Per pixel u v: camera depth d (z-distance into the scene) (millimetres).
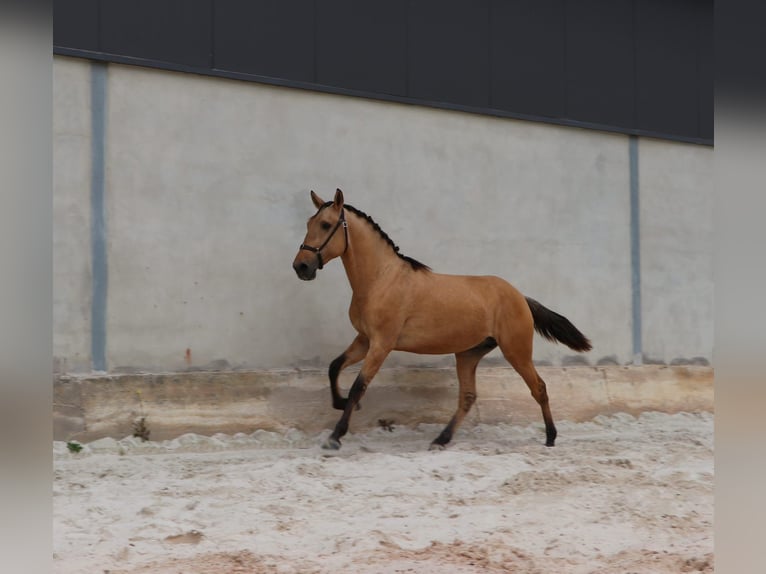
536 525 4863
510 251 9797
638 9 11055
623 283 10625
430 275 7836
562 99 10336
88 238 7473
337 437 7371
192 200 7988
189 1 8062
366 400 8492
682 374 10820
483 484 6000
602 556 4254
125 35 7715
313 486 5762
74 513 4875
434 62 9438
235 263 8164
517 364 8086
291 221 8477
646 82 11055
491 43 9867
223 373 7887
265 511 5066
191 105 8039
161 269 7801
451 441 8242
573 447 7992
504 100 9898
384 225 9016
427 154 9328
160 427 7453
